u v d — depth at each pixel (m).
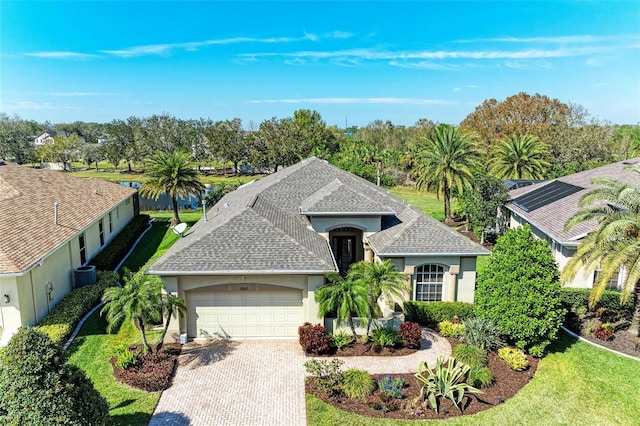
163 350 17.17
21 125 91.94
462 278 20.39
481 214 33.12
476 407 14.09
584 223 22.05
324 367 15.56
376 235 22.39
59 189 30.09
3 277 17.05
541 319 16.67
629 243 17.03
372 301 16.81
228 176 84.12
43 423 9.46
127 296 15.25
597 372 16.14
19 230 20.16
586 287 22.11
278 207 24.67
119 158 88.12
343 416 13.51
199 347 17.88
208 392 14.72
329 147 94.00
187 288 17.95
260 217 20.05
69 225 23.77
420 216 22.05
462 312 19.64
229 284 18.08
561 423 13.47
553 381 15.66
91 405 10.45
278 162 81.50
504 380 15.64
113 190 36.09
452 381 14.25
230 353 17.39
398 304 20.42
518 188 38.91
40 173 32.34
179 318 18.03
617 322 20.16
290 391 14.80
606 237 16.92
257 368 16.25
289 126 84.12
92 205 29.47
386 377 15.23
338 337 17.84
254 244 18.56
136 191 40.97
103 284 23.22
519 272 16.91
